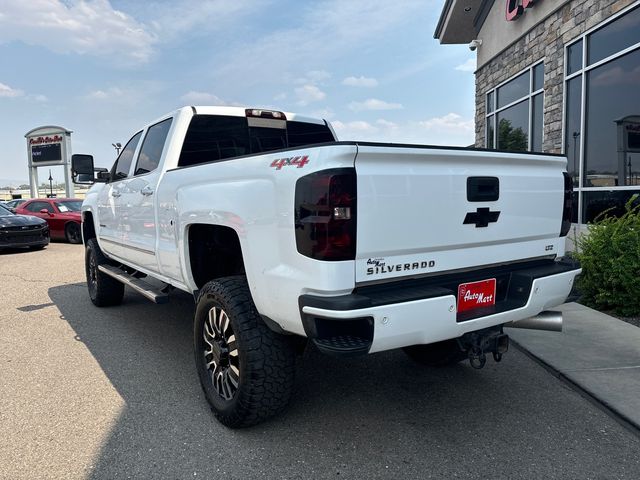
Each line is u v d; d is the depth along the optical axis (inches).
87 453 112.2
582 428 121.8
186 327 213.6
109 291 244.8
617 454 109.9
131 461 108.6
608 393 135.6
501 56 428.5
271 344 112.7
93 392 145.6
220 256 148.0
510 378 153.0
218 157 179.2
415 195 100.6
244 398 113.9
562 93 335.6
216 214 122.4
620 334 185.0
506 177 117.0
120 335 202.2
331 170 91.3
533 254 128.0
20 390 147.6
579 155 318.7
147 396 142.6
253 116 188.2
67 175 1095.6
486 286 116.7
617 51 284.8
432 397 140.0
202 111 174.2
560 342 177.8
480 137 479.5
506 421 125.4
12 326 217.8
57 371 162.7
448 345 149.9
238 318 113.2
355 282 94.4
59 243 616.1
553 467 104.9
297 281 96.7
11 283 329.1
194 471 104.5
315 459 108.6
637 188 271.0
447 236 106.9
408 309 95.7
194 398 140.9
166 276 162.4
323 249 91.6
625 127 281.9
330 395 141.6
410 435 118.7
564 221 133.9
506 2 406.3
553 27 343.9
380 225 95.8
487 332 116.6
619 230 217.6
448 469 104.3
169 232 152.3
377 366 164.2
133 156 201.0
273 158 104.0
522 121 401.4
